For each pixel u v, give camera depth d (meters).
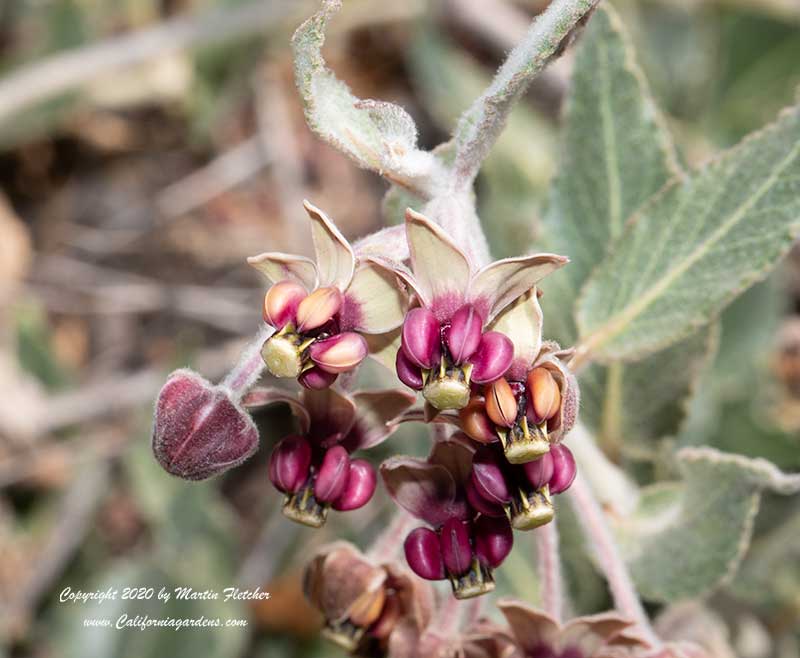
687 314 0.20
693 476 0.21
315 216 0.17
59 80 0.37
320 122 0.18
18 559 0.35
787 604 0.29
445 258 0.16
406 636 0.19
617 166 0.22
